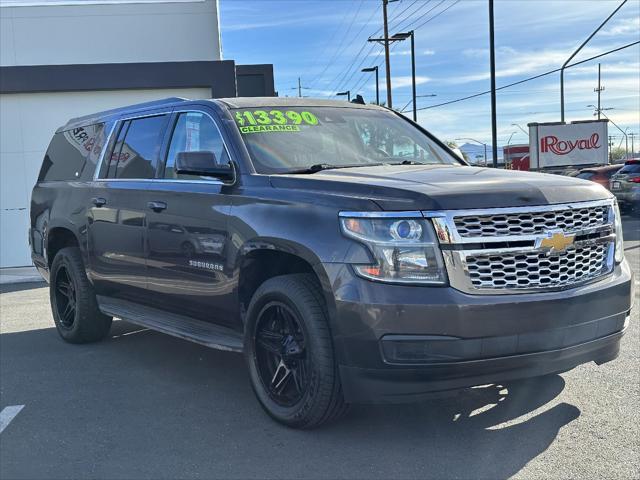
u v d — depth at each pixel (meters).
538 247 3.56
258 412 4.45
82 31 14.20
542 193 3.67
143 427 4.26
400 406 4.42
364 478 3.43
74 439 4.10
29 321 7.93
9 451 3.95
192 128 5.12
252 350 4.24
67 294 6.70
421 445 3.80
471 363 3.41
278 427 4.14
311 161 4.68
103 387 5.12
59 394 4.98
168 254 5.00
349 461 3.63
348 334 3.54
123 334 6.99
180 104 5.36
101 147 6.26
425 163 5.07
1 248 13.56
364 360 3.50
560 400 4.42
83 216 6.15
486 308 3.40
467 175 4.04
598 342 3.77
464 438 3.88
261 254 4.22
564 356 3.62
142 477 3.55
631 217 21.09
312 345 3.74
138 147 5.70
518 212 3.54
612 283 3.86
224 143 4.70
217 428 4.19
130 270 5.53
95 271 6.05
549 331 3.54
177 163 4.46
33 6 14.00
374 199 3.60
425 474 3.45
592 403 4.34
